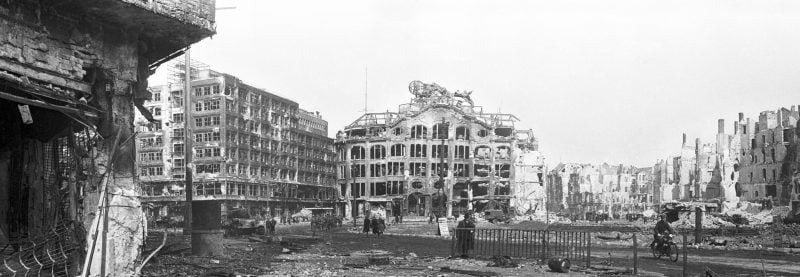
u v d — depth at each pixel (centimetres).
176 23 1405
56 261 1099
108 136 1373
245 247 2702
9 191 1330
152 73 1769
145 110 1608
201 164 10306
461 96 12900
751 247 3406
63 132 1362
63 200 1372
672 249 2511
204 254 2031
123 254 1338
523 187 12800
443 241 3847
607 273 1853
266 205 11256
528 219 10356
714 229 5534
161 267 1666
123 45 1409
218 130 10300
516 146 12812
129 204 1376
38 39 1214
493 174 11888
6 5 1139
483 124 12181
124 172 1401
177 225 6006
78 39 1304
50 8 1229
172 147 10594
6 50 1141
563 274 1794
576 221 9956
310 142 13562
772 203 10331
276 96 12169
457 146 11962
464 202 11881
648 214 11162
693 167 15100
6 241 1186
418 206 11725
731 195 12162
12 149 1341
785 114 10612
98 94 1367
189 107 3241
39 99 1164
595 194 19175
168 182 10400
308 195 13150
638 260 2420
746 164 11662
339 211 12444
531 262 2158
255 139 11275
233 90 10706
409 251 2805
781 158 10456
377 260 2120
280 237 3822
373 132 12475
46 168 1387
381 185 12088
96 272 1174
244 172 10825
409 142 11869
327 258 2241
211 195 10125
